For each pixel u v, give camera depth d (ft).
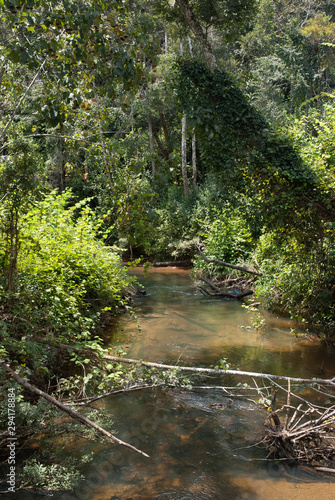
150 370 18.13
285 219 24.25
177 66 23.91
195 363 21.22
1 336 14.82
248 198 25.07
